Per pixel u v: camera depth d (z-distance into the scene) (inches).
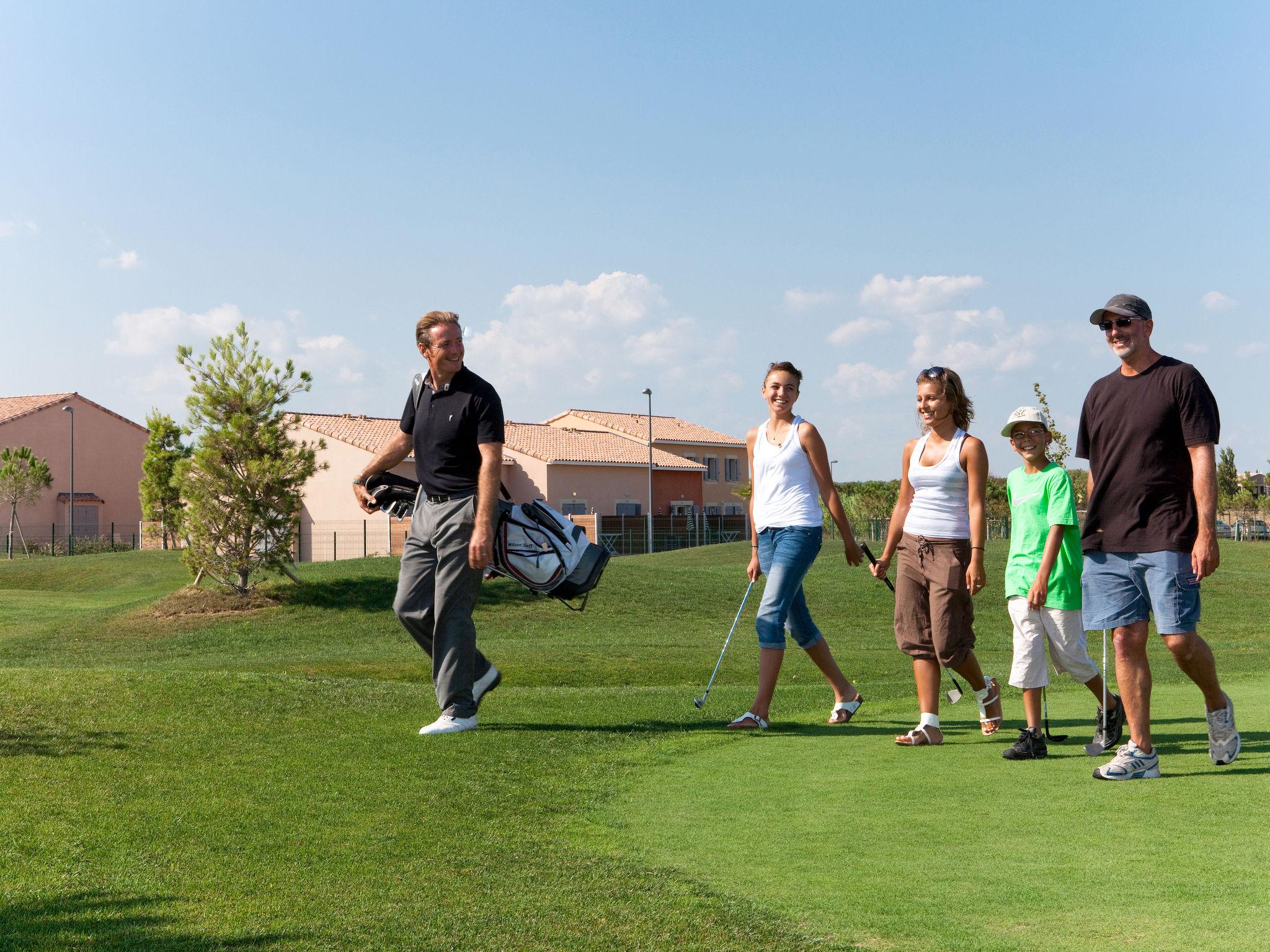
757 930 114.0
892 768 202.2
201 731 227.0
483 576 246.2
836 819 161.8
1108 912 114.8
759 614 255.6
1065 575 217.0
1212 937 105.7
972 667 239.0
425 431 244.1
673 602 853.8
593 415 2404.0
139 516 2265.0
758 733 247.6
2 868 136.6
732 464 2421.3
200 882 132.3
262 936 113.0
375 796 178.1
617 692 313.6
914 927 113.0
